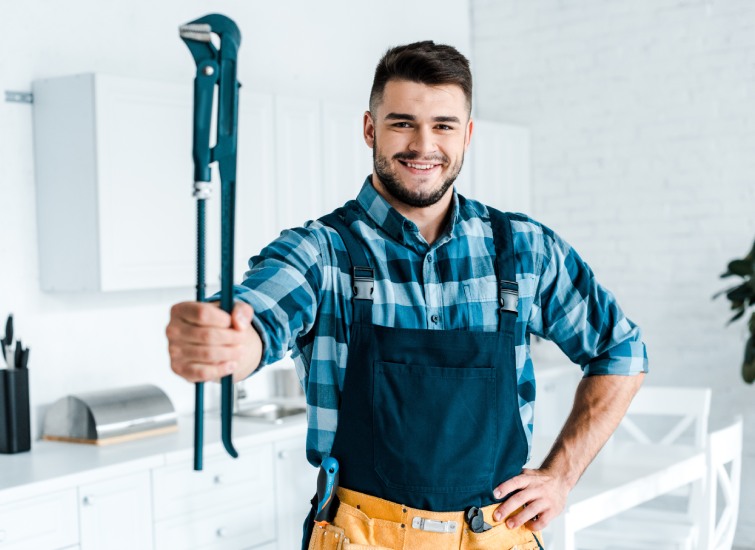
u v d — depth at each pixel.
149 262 3.41
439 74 1.50
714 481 3.11
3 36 3.32
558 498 1.66
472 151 4.86
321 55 4.56
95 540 2.92
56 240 3.37
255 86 4.22
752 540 4.62
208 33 1.04
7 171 3.34
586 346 1.77
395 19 4.98
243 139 3.71
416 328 1.55
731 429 3.26
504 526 1.58
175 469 3.17
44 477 2.80
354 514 1.51
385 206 1.58
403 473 1.50
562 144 5.22
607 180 5.08
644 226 4.97
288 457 3.55
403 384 1.52
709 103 4.75
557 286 1.72
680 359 4.88
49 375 3.47
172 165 3.49
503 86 5.41
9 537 2.69
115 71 3.67
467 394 1.54
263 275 1.40
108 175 3.27
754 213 4.66
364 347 1.52
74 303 3.56
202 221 1.07
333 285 1.52
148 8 3.79
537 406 4.71
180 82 3.55
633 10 4.95
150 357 3.85
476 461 1.53
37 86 3.38
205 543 3.26
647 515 3.66
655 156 4.93
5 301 3.34
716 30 4.71
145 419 3.39
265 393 4.28
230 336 1.08
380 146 1.55
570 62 5.17
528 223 1.71
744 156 4.67
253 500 3.42
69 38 3.52
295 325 1.40
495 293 1.61
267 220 3.82
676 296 4.89
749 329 4.23
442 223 1.63
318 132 4.06
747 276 4.25
